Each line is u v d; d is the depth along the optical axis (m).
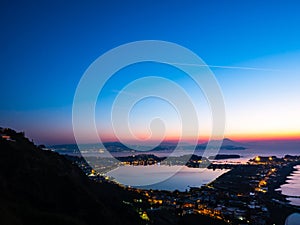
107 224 32.88
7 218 22.52
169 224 45.69
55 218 26.70
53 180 35.34
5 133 50.72
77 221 28.72
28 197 29.91
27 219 25.09
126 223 37.97
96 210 34.19
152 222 44.16
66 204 32.56
